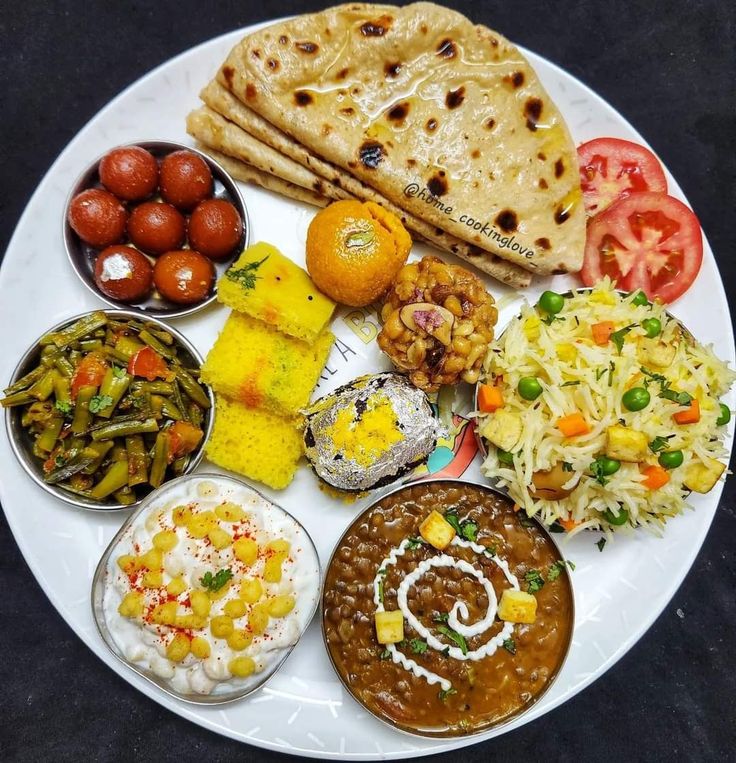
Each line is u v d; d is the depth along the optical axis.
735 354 0.34
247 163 0.33
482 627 0.30
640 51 0.39
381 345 0.31
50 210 0.33
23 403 0.30
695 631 0.38
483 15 0.38
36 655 0.35
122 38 0.37
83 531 0.32
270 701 0.32
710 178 0.39
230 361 0.31
